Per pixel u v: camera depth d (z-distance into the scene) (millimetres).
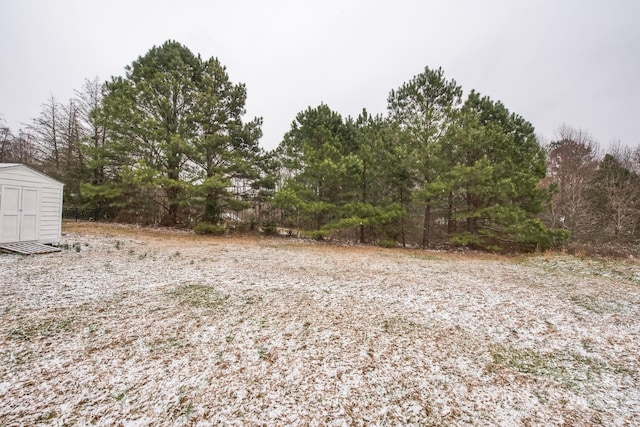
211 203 13820
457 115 11664
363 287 5707
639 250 13617
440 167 11984
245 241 12617
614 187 17500
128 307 4074
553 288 6258
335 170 11664
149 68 13844
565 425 2105
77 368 2551
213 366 2697
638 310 4887
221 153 13852
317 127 13062
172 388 2340
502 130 12164
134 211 16188
